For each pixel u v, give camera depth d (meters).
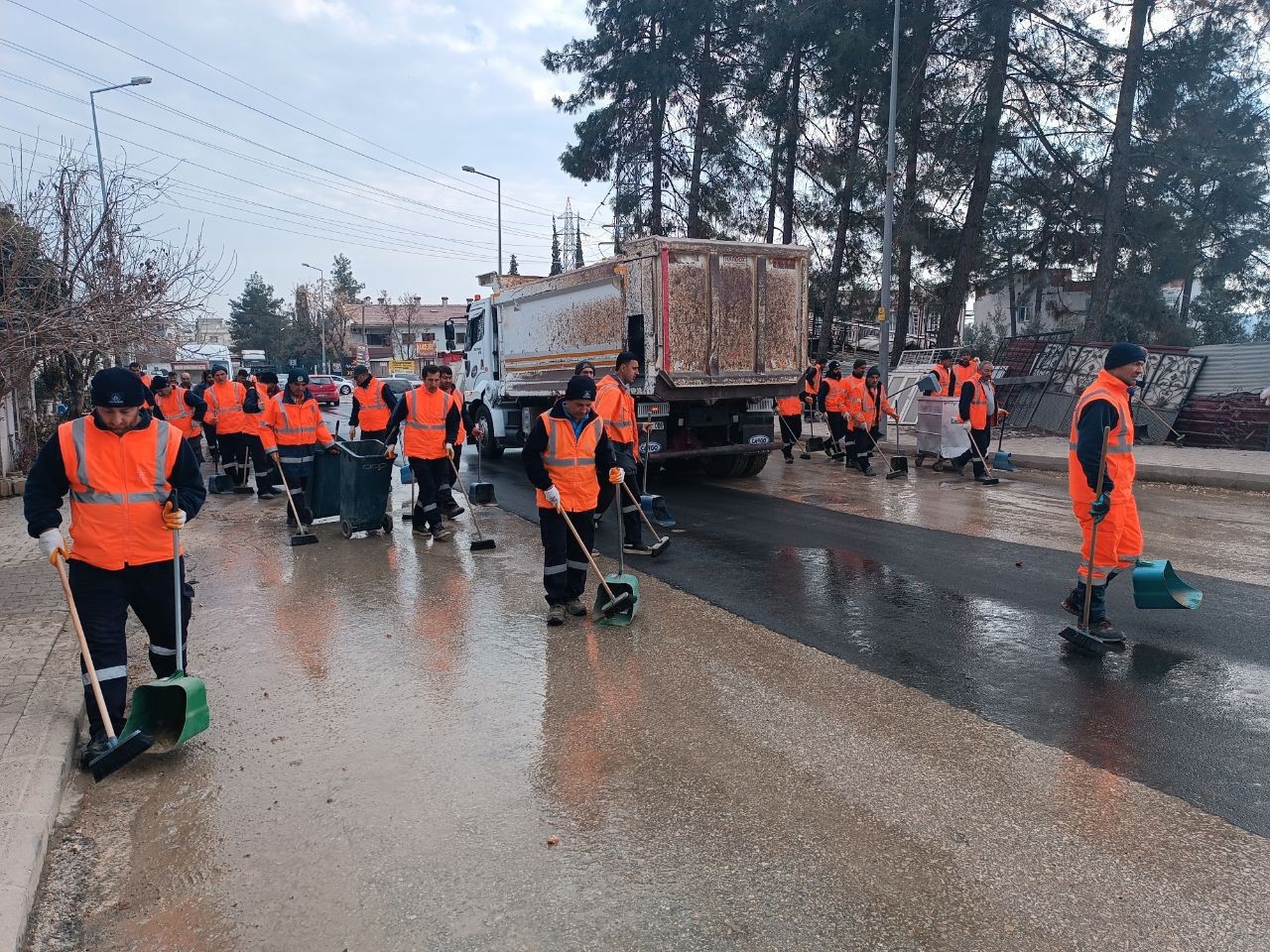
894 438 18.64
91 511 3.95
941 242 24.56
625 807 3.54
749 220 28.72
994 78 21.80
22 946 2.73
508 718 4.43
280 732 4.33
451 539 8.91
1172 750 3.96
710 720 4.36
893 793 3.61
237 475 12.72
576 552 6.14
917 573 7.15
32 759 3.71
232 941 2.78
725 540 8.54
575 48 28.00
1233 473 11.66
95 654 4.01
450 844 3.30
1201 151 20.86
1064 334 20.31
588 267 11.95
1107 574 5.31
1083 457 5.16
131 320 9.25
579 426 5.98
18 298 8.54
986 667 5.02
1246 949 2.64
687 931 2.77
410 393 8.95
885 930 2.76
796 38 23.44
